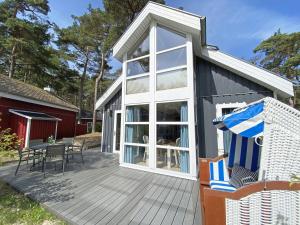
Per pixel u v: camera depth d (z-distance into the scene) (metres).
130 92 7.16
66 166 7.13
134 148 6.80
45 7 18.45
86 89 29.52
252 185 2.24
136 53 7.27
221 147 6.49
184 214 3.46
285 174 2.70
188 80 5.80
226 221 2.26
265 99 2.97
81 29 17.00
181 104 5.92
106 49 16.61
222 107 6.71
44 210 3.79
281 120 2.83
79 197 4.23
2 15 17.05
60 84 22.72
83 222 3.21
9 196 4.46
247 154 4.14
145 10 6.66
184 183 5.07
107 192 4.49
